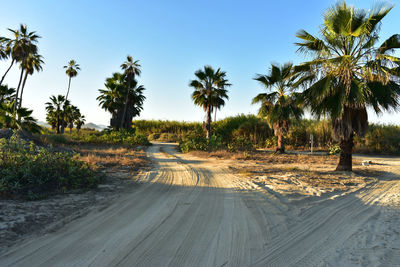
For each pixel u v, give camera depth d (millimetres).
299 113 19094
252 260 2820
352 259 2861
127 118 39656
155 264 2664
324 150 25141
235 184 7531
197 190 6621
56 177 6301
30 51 26688
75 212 4445
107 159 12273
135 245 3137
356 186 7641
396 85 8953
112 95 36375
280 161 15320
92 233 3504
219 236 3514
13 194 5188
